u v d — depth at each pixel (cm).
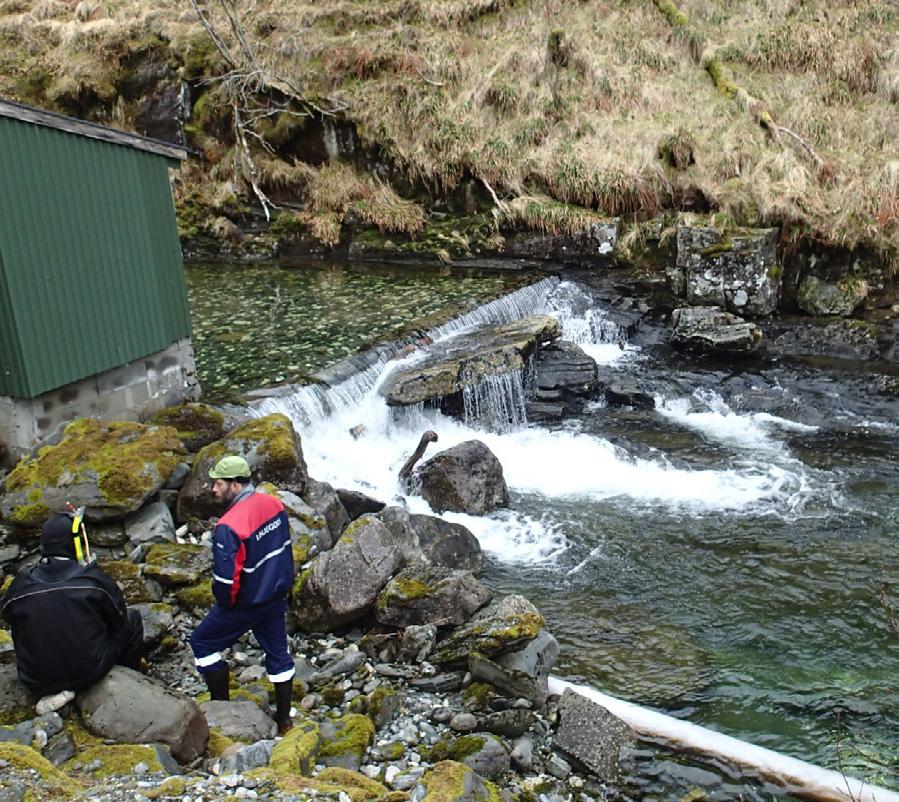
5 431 789
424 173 1817
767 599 782
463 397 1155
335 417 1076
